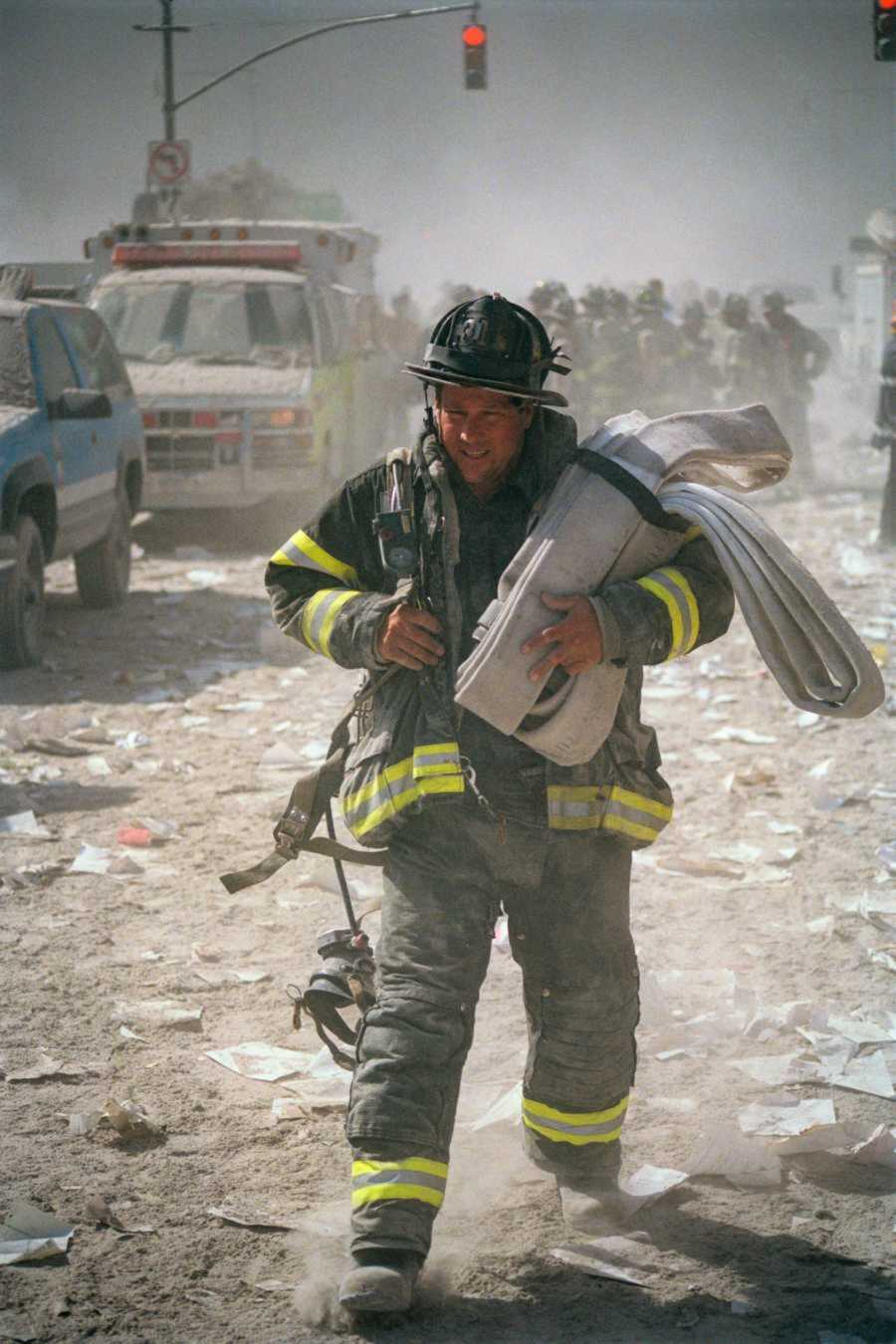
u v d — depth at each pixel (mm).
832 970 5164
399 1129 3066
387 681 3270
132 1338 3082
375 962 3445
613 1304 3227
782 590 3062
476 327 3078
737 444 3258
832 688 3104
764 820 6848
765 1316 3178
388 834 3236
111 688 9703
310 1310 3139
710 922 5629
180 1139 4012
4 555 9883
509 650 3016
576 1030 3367
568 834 3197
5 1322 3139
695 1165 3781
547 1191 3707
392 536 3172
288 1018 4797
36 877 6098
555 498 3123
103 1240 3482
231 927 5598
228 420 15094
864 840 6562
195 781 7566
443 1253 3420
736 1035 4637
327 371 16234
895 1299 3246
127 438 12602
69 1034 4656
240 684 9789
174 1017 4734
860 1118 4129
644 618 3037
